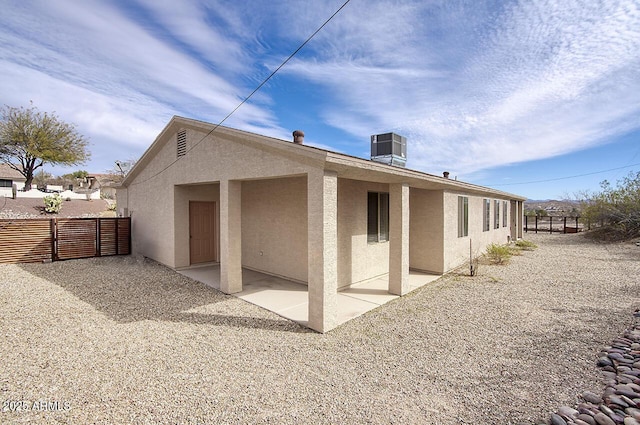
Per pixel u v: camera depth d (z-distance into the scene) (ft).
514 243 59.26
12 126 90.89
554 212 106.83
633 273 32.37
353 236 27.22
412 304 22.31
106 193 159.63
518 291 25.76
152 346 14.88
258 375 12.40
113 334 16.20
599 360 13.53
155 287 25.80
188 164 29.22
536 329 17.48
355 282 27.45
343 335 16.72
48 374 12.12
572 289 26.30
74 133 100.78
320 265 17.15
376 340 16.05
